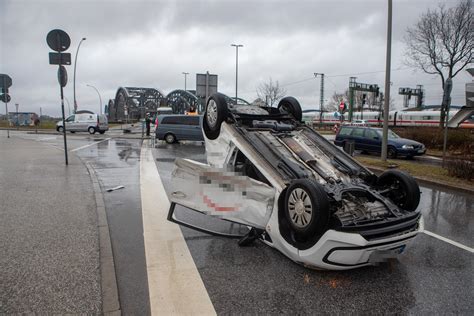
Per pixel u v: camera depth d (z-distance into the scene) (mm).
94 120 30547
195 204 5008
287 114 6293
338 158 5180
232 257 4469
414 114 45250
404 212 4266
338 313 3357
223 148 5203
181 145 19656
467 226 6227
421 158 16984
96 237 4812
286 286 3803
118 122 77188
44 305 3209
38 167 10320
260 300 3523
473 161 10531
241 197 4531
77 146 18109
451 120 11570
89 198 6809
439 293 3781
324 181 4480
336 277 4035
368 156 17266
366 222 3895
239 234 5215
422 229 4223
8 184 7938
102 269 3900
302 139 5441
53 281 3623
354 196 4297
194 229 5152
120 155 14445
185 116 20422
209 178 4836
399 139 16859
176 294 3582
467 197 8594
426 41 24422
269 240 4512
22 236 4801
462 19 22734
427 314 3389
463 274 4246
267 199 4270
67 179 8586
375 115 54906
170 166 11531
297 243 3975
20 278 3668
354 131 18375
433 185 10016
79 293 3420
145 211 6305
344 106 38094
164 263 4262
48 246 4484
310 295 3645
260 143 4883
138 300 3455
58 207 6168
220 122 5285
